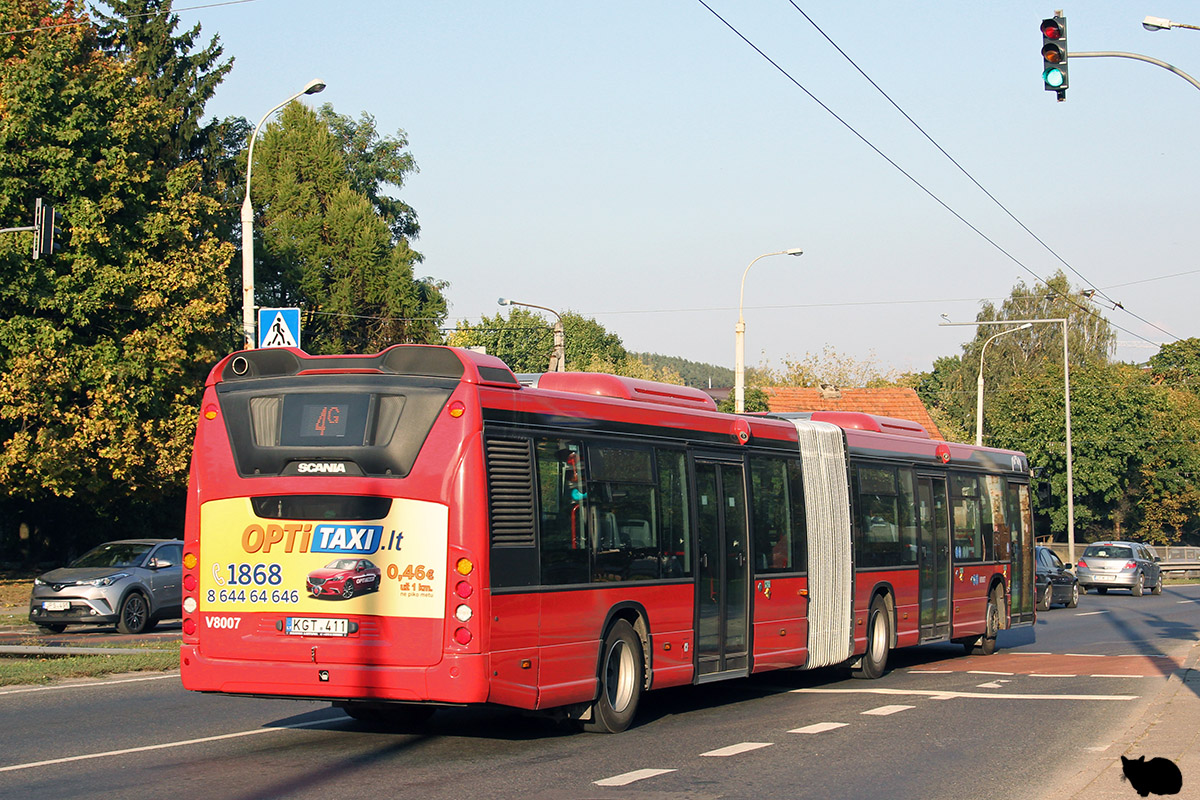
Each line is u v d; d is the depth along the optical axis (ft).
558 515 34.78
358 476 32.17
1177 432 228.84
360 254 175.63
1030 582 73.97
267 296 175.32
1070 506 167.63
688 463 41.98
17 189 99.55
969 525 66.33
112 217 106.93
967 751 34.71
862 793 28.48
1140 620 100.48
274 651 32.55
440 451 31.83
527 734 36.86
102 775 29.01
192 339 109.60
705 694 48.96
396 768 30.50
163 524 139.03
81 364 102.37
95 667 51.60
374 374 32.78
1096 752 34.65
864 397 225.97
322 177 178.70
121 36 174.91
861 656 54.34
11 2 108.99
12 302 102.06
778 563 47.44
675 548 40.68
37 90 100.94
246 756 31.96
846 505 53.47
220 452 33.55
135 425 103.81
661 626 39.45
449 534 31.53
